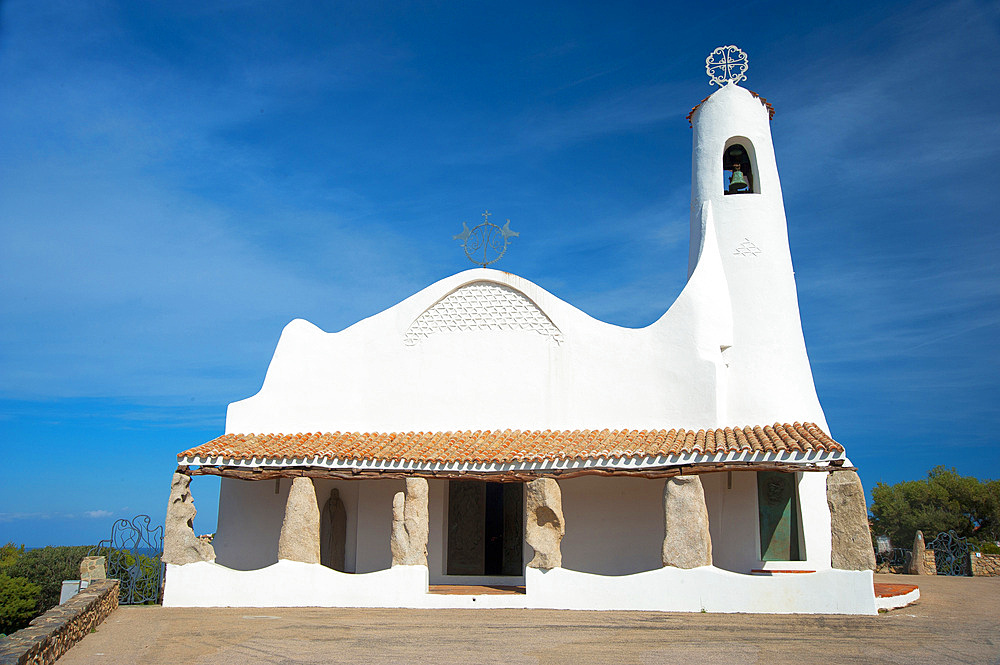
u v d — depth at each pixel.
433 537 19.22
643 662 10.84
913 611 15.40
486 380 19.59
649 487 18.42
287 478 19.36
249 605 16.66
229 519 19.75
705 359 18.28
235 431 19.78
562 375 19.22
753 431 17.58
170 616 15.32
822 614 14.45
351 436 19.23
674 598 15.09
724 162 22.55
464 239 20.66
